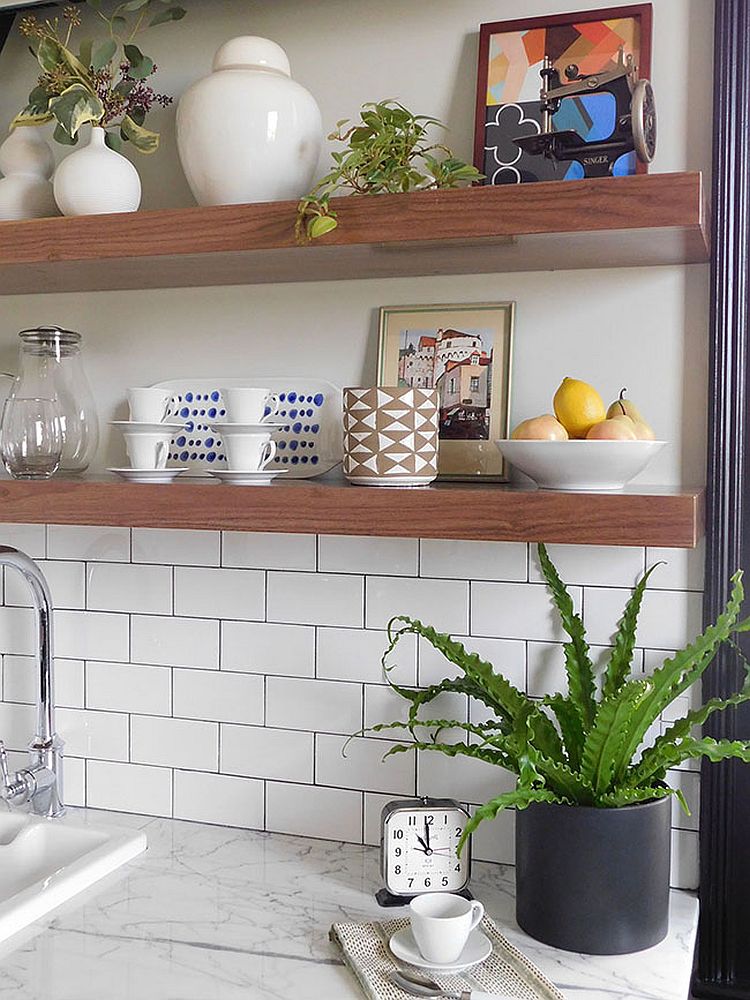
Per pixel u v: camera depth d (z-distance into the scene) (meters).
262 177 1.50
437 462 1.59
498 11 1.61
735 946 1.54
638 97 1.33
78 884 1.52
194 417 1.78
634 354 1.56
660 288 1.55
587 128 1.52
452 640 1.66
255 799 1.77
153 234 1.48
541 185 1.30
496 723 1.54
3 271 1.64
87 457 1.75
